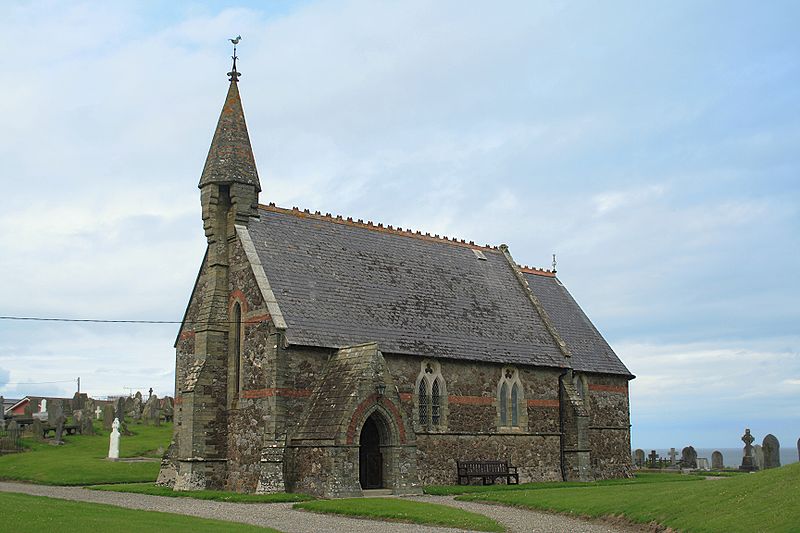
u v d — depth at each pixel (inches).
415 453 1571.1
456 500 1443.2
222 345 1674.5
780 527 854.5
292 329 1581.0
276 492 1482.5
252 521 1083.3
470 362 1857.8
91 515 996.6
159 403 3058.6
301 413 1562.5
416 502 1307.8
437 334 1843.0
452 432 1798.7
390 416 1544.0
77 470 1819.6
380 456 1571.1
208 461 1615.4
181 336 1815.9
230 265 1713.8
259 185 1768.0
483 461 1838.1
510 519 1163.3
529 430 1966.0
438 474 1754.4
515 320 2090.3
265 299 1599.4
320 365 1609.3
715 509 1014.4
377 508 1214.3
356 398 1493.6
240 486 1590.8
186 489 1581.0
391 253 1972.2
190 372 1673.2
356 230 1955.0
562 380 2075.5
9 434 2279.8
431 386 1784.0
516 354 1974.7
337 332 1652.3
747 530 885.2
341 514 1205.7
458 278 2073.1
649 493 1290.6
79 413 2847.0
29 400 3941.9
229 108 1785.2
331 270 1786.4
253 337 1616.6
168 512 1147.9
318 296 1697.8
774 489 1019.9
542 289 2357.3
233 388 1649.9
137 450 2255.2
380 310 1785.2
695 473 2367.1
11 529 848.3
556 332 2151.8
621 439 2253.9
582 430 2034.9
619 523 1106.1
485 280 2149.4
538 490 1590.8
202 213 1739.7
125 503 1301.7
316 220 1886.1
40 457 2059.5
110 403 2994.6
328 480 1448.1
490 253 2283.5
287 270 1701.5
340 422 1465.3
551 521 1142.3
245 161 1753.2
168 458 1713.8
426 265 2027.6
